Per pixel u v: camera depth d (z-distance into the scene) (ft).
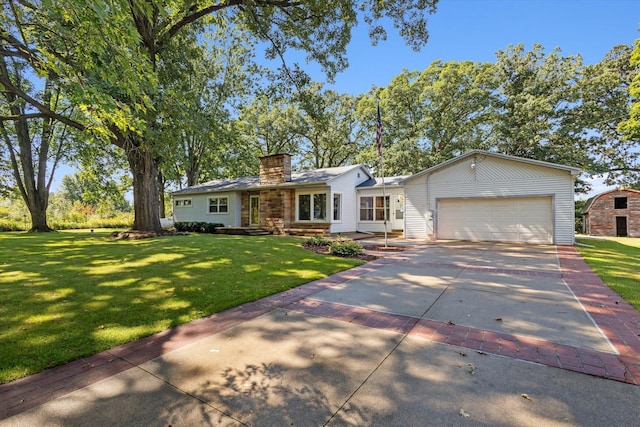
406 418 6.54
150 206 43.73
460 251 33.22
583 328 11.49
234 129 73.97
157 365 8.90
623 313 13.10
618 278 19.61
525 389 7.59
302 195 53.21
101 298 14.88
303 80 42.01
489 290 17.04
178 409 6.88
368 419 6.52
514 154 68.33
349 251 29.14
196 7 35.68
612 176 74.90
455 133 68.13
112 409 6.88
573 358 9.18
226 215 60.80
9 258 24.97
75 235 46.60
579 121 65.57
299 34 38.09
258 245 34.06
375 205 56.85
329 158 95.35
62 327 11.43
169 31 36.27
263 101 81.66
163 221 70.23
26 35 21.44
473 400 7.15
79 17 12.59
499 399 7.19
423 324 12.09
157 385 7.85
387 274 21.40
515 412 6.70
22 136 53.11
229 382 7.97
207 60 62.34
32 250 29.27
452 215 46.50
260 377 8.21
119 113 17.02
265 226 55.47
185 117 27.84
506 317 12.75
